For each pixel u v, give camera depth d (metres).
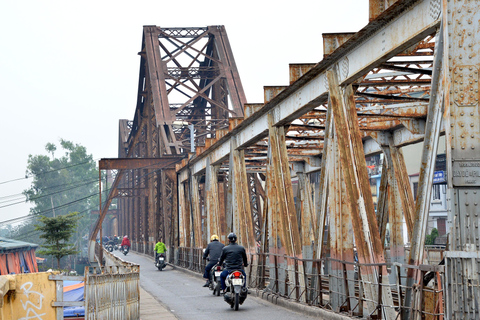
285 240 14.84
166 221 39.91
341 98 11.27
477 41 7.23
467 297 6.76
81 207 122.44
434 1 7.73
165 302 15.73
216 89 47.62
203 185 43.06
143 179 62.00
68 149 126.44
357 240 10.23
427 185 7.96
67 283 12.17
